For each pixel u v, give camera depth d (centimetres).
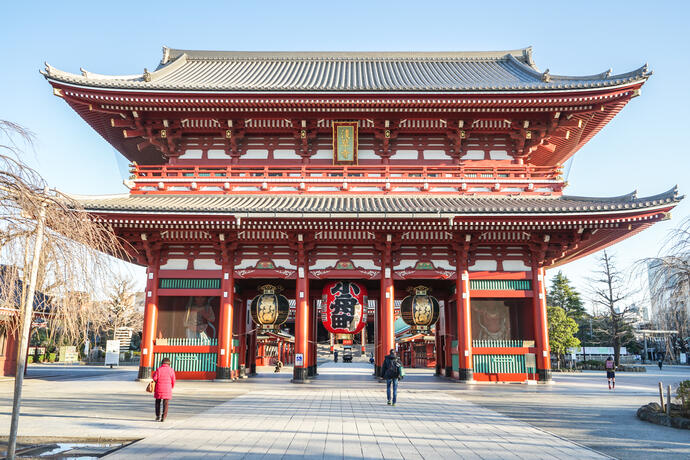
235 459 954
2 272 864
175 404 1681
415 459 966
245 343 3056
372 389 2195
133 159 3341
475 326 2561
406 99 2498
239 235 2470
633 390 2327
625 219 2244
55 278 888
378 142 2814
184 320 2553
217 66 3644
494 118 2678
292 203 2434
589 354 6334
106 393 1973
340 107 2564
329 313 2548
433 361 5138
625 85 2412
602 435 1228
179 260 2536
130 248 2492
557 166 2686
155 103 2514
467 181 2655
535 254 2517
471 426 1317
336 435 1180
